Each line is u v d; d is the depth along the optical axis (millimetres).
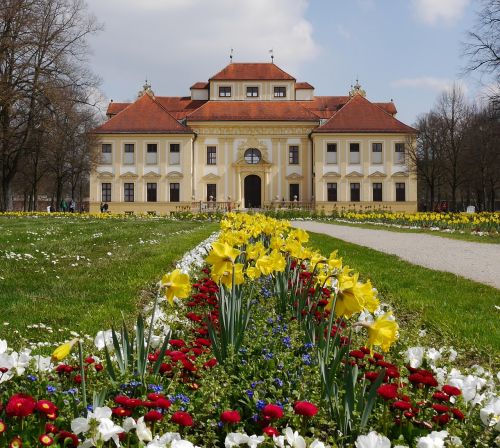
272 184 63375
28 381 3723
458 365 5281
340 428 3219
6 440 2805
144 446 2756
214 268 4387
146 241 18453
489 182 66688
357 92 68000
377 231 28062
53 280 9969
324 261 4914
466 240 21047
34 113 44844
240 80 67625
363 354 4086
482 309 7957
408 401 3473
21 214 44156
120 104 75688
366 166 61938
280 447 2785
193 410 3449
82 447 2662
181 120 66938
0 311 7414
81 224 29281
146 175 61688
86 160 60188
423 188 82625
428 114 63625
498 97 37500
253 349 4820
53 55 44250
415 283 10328
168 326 5434
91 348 4879
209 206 61062
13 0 41188
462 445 3076
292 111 64750
